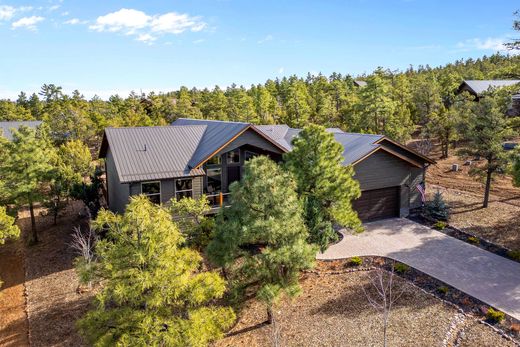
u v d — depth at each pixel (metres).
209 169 27.38
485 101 27.31
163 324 11.28
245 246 18.34
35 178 26.00
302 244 14.14
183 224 21.31
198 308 13.18
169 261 10.91
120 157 24.70
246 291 18.30
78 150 39.28
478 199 30.98
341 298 17.52
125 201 24.52
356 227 19.83
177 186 25.12
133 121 53.84
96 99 86.88
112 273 10.78
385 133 47.41
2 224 20.84
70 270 22.16
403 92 65.88
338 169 19.58
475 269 19.53
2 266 23.45
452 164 42.91
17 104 89.88
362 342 14.29
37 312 18.22
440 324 15.02
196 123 35.50
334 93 70.12
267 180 13.82
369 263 20.97
